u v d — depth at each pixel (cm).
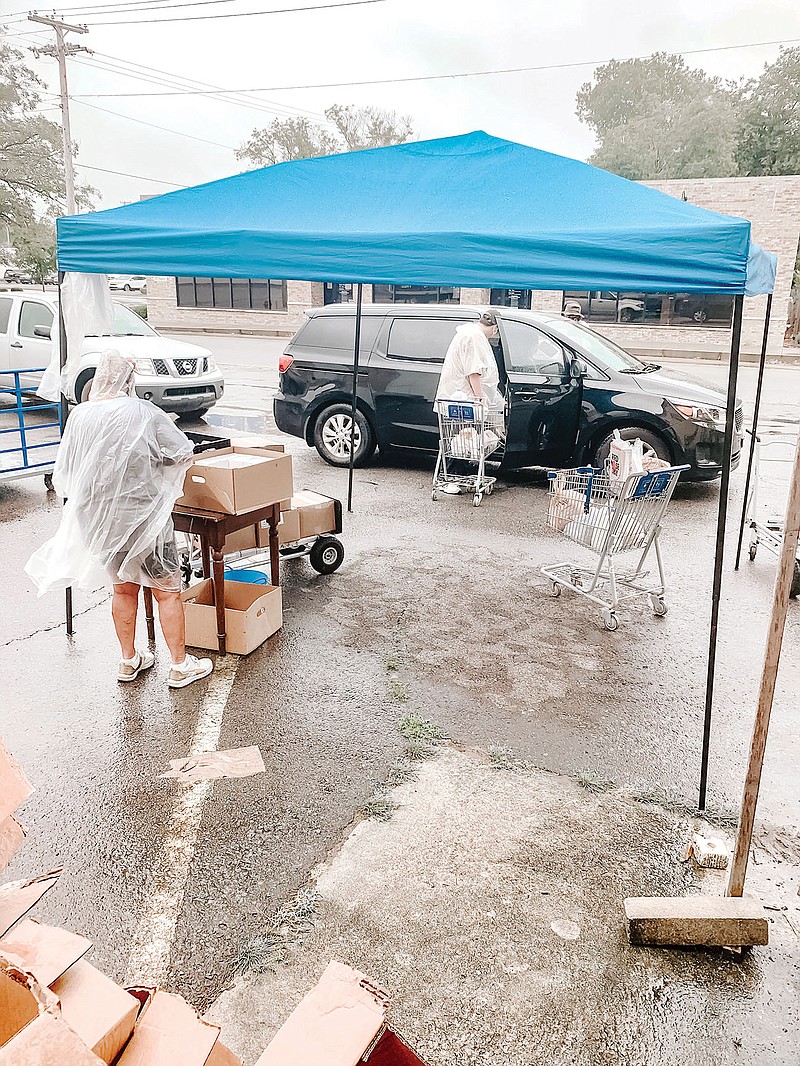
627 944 254
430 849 297
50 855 292
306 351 909
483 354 748
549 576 543
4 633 482
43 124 3388
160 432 377
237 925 260
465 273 374
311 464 929
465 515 734
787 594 232
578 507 507
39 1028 105
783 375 1845
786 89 3547
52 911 265
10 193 3434
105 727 377
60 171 3478
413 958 247
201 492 425
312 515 559
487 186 428
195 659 429
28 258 3572
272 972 241
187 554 538
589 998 234
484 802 326
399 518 723
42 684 418
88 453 364
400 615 511
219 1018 225
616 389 772
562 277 345
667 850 299
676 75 4450
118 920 262
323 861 290
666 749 367
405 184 443
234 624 446
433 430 848
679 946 252
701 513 747
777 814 322
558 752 363
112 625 498
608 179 416
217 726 379
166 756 354
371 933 257
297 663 443
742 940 249
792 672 443
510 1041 220
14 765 138
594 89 4616
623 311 2300
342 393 888
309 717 388
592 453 802
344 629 488
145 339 1118
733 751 366
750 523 608
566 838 305
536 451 808
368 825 311
